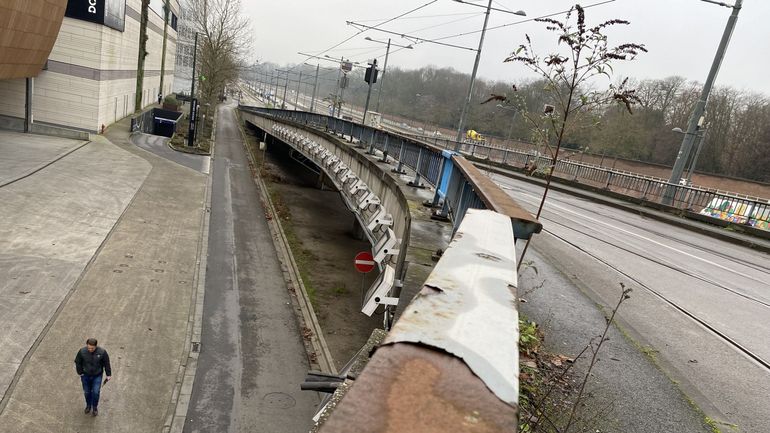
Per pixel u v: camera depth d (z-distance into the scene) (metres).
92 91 34.78
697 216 20.97
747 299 9.31
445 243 7.57
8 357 9.48
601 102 6.26
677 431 4.52
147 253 15.96
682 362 5.97
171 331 11.70
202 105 52.91
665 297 8.65
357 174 17.97
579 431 4.18
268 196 27.73
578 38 6.05
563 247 11.53
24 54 27.31
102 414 8.55
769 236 18.17
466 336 0.93
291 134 33.25
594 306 7.43
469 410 0.64
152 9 57.47
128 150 32.28
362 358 2.48
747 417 4.95
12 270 12.90
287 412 9.77
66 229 16.52
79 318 11.32
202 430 8.83
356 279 17.25
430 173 10.88
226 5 51.34
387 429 0.55
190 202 23.05
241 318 13.05
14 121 32.34
